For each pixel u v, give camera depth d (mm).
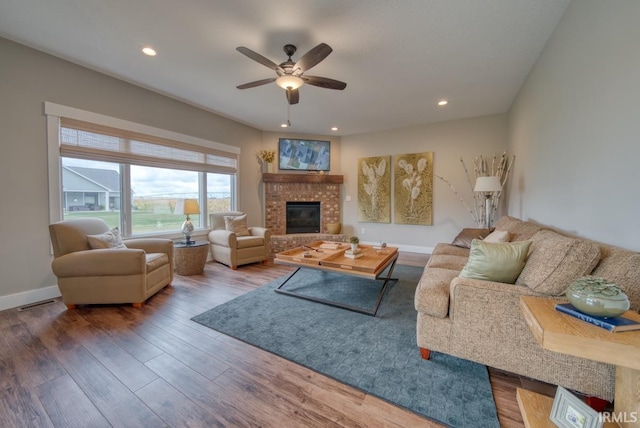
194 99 3959
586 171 1789
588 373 1296
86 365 1702
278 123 5152
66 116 2887
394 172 5461
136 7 2051
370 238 5793
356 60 2779
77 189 3090
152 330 2150
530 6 2008
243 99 3947
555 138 2299
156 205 3910
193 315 2430
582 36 1823
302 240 5250
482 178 3633
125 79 3320
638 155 1304
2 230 2539
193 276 3639
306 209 5938
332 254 3006
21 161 2625
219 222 4520
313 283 3365
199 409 1359
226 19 2172
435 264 2572
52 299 2795
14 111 2574
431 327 1673
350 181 5961
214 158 4648
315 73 3068
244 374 1629
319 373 1640
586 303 1027
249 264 4324
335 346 1928
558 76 2221
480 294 1529
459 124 4828
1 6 2049
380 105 4121
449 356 1801
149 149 3691
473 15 2096
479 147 4688
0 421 1283
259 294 2969
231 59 2816
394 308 2605
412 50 2596
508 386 1523
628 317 1034
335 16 2115
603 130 1595
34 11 2109
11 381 1551
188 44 2547
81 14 2143
